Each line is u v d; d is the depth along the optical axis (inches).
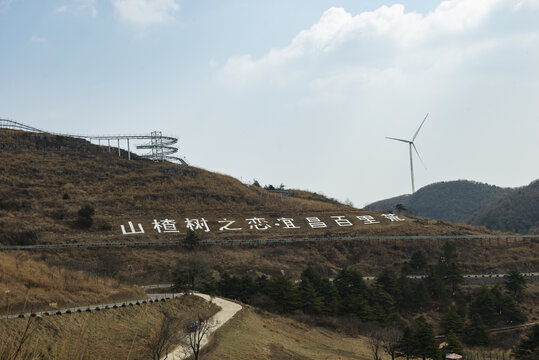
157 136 7485.2
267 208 6245.1
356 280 3863.2
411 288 4092.0
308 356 2429.9
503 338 3545.8
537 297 4175.7
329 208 6510.8
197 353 1856.5
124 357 1742.1
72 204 5383.9
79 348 804.6
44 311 1979.6
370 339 3058.6
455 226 6053.2
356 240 5172.2
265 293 3531.0
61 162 6481.3
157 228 5152.6
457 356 2770.7
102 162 6786.4
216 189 6584.6
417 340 2751.0
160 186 6343.5
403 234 5433.1
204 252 4530.0
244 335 2434.8
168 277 3941.9
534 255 5009.8
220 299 3294.8
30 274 2541.8
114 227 5017.2
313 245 5044.3
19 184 5565.9
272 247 4928.6
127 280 3558.1
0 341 579.2
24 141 6688.0
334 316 3462.1
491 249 5152.6
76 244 4320.9
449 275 4229.8
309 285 3506.4
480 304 3826.3
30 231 4471.0
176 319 2354.8
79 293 2440.9
